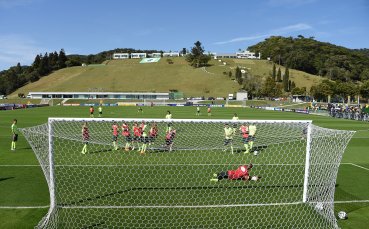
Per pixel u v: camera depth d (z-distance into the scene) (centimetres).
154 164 1569
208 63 17188
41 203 1086
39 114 5241
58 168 1489
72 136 2180
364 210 1077
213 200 1113
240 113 5941
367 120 4653
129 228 909
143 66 16925
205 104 9500
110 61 18725
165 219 966
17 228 895
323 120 4700
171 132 1909
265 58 19638
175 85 14412
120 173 1426
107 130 2630
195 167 1524
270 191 1204
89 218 966
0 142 2361
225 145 1939
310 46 19500
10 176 1420
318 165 1078
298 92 12150
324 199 1040
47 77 16612
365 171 1609
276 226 930
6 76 16575
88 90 13925
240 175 1324
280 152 1825
